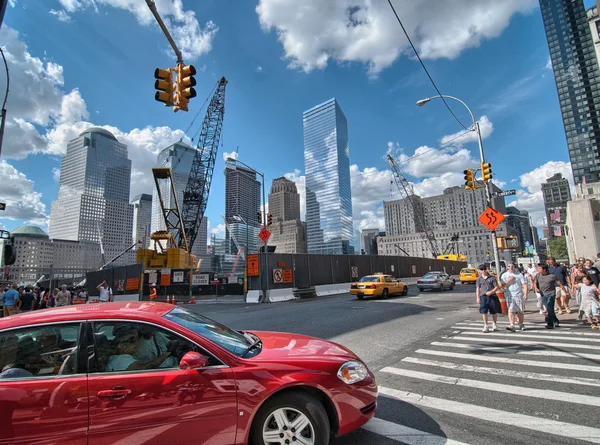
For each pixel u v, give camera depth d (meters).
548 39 143.38
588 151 130.75
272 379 2.91
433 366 6.09
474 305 15.31
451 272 57.19
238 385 2.82
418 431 3.62
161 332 2.99
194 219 57.28
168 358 2.89
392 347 7.65
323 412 2.96
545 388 4.80
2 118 11.34
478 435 3.50
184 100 9.68
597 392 4.58
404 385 5.13
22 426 2.44
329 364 3.15
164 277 27.38
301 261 25.64
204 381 2.76
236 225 79.12
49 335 2.79
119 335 2.90
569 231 72.00
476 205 119.25
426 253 105.88
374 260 34.66
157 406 2.63
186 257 30.84
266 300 22.19
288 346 3.48
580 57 133.75
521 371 5.61
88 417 2.52
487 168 16.08
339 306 16.66
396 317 12.24
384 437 3.50
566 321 10.36
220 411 2.74
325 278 27.61
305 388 3.07
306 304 19.27
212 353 2.93
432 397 4.61
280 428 2.89
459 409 4.18
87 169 145.38
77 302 21.55
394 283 21.66
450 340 8.21
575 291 14.59
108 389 2.59
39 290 20.88
